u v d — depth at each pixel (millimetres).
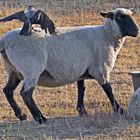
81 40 37375
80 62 37156
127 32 38094
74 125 34812
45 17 35406
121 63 51000
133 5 67875
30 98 35531
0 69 49031
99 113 36844
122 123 34469
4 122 36375
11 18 35250
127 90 44469
